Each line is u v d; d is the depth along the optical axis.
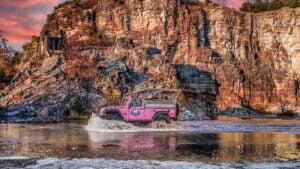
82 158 14.06
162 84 68.00
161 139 21.05
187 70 83.00
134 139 20.92
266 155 15.33
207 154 15.45
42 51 74.69
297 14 94.69
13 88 63.59
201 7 93.62
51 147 17.22
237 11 96.00
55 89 58.31
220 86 84.50
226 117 57.72
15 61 94.06
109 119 27.66
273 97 89.75
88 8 91.94
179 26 88.50
